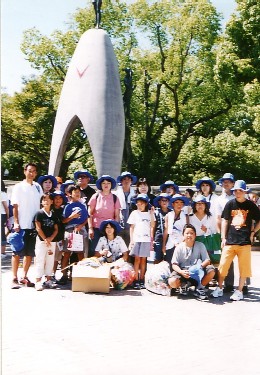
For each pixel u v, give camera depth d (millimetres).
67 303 6102
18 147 26312
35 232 6910
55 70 24719
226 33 20109
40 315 5453
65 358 4082
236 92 22484
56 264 7426
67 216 7176
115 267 7137
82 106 12656
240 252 6605
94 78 12695
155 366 3936
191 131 26172
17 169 30547
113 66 12992
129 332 4906
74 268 6832
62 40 23828
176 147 25531
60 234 6938
